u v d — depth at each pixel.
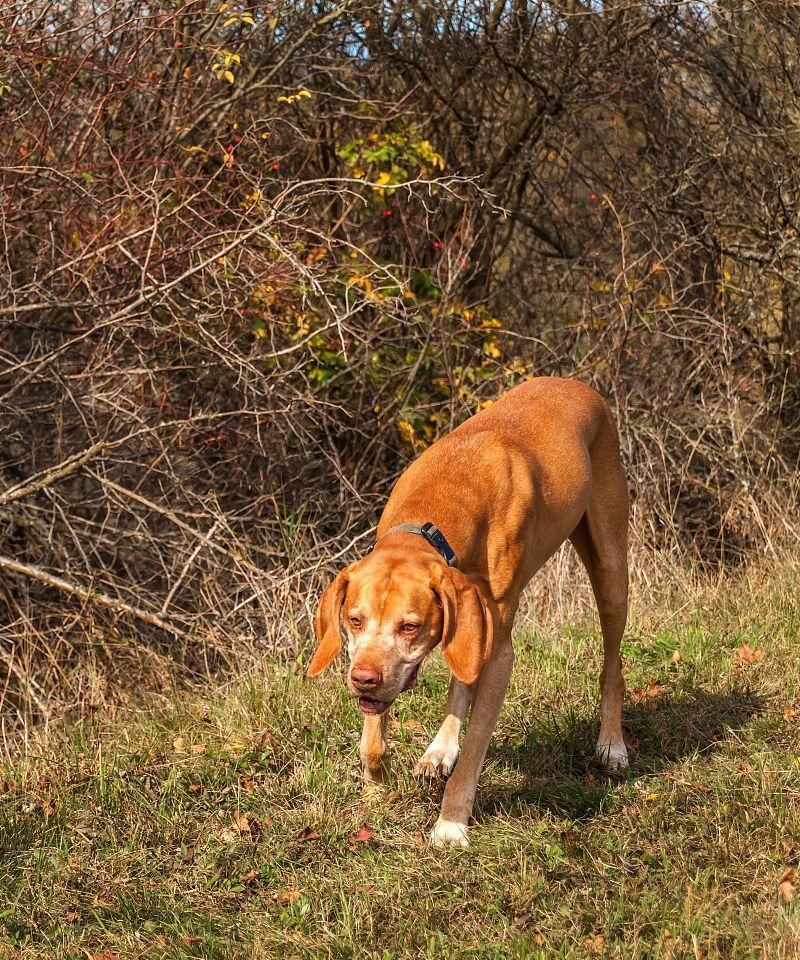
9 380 6.02
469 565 3.54
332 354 6.67
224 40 7.07
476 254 8.45
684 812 3.64
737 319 8.20
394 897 3.17
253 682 4.66
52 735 4.49
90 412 5.93
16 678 5.57
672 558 6.40
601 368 7.41
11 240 5.80
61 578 5.80
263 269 5.80
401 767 3.96
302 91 6.41
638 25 8.24
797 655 4.99
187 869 3.37
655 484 6.92
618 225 7.53
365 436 6.85
